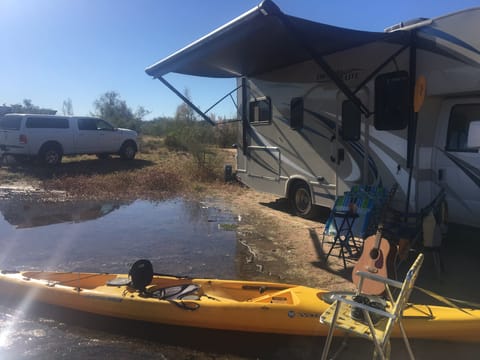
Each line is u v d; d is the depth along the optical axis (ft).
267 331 13.28
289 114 28.43
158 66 24.17
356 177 23.70
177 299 14.16
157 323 13.98
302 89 27.07
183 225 27.71
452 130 20.06
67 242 23.85
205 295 14.79
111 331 13.79
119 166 55.11
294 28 17.43
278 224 27.78
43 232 26.00
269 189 31.27
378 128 21.72
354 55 22.57
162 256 21.43
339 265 20.07
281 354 12.55
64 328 13.94
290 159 28.86
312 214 28.32
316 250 22.34
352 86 22.89
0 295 15.98
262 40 20.80
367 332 9.70
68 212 31.76
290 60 26.27
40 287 15.52
